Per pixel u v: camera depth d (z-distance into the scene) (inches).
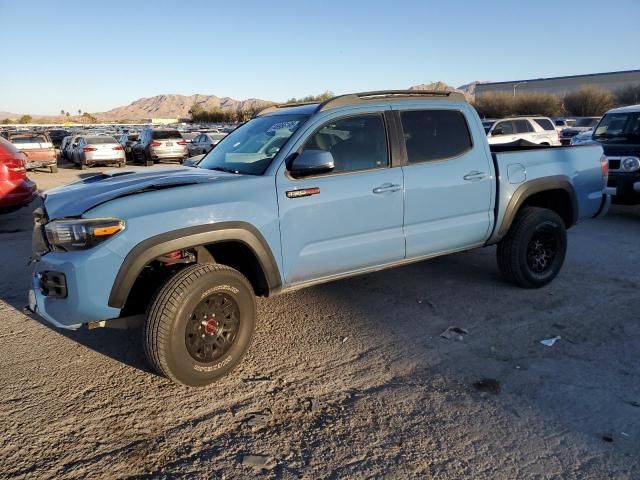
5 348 173.0
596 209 238.8
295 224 158.4
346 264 172.6
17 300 217.5
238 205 147.7
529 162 212.2
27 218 409.1
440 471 111.9
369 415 132.8
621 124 409.4
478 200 198.8
